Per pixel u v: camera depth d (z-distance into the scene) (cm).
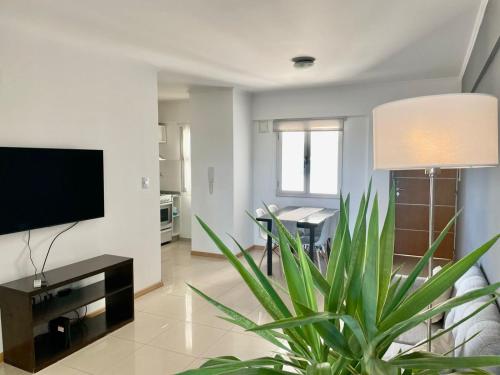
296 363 100
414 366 80
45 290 258
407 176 518
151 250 407
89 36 296
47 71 292
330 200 560
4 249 267
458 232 457
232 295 398
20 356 256
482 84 276
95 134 335
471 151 120
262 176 596
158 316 345
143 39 305
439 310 79
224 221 542
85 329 309
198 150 552
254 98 583
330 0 231
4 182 257
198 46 325
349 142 536
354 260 91
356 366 91
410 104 125
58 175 295
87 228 330
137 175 385
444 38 304
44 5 236
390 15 255
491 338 147
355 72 431
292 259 99
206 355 277
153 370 258
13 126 270
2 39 262
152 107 402
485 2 232
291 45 323
